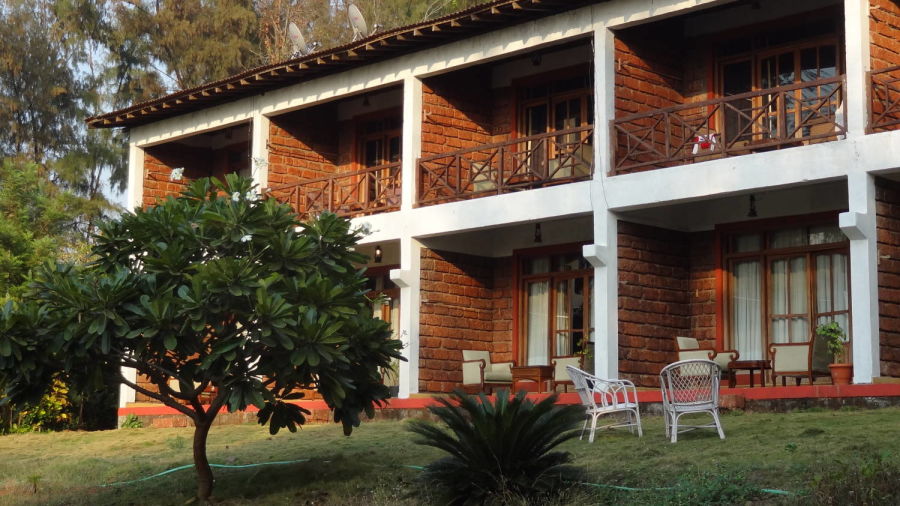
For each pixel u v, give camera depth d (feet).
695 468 30.17
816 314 47.24
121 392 61.93
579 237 53.31
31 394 33.24
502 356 54.95
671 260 49.06
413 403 50.21
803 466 28.55
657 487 28.89
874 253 40.24
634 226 47.52
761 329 48.49
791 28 48.85
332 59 54.70
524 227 55.11
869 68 41.45
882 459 27.89
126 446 49.96
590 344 51.90
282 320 31.68
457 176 51.78
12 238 70.59
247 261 32.89
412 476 34.17
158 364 34.19
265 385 33.78
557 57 55.01
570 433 30.76
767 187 42.47
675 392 34.73
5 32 103.76
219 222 34.17
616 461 32.60
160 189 67.26
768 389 40.65
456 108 55.31
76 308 31.50
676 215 49.60
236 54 100.27
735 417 39.01
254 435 48.88
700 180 44.04
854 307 39.96
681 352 45.19
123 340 33.06
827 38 47.70
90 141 105.70
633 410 38.52
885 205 41.06
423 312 52.60
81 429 64.64
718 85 50.60
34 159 105.40
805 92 48.16
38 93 104.99
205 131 63.26
